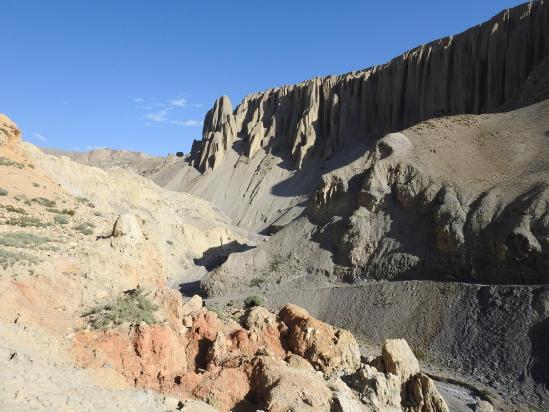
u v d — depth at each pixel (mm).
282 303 46281
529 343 30594
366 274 48469
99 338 13812
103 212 29094
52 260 16953
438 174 51875
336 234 55062
